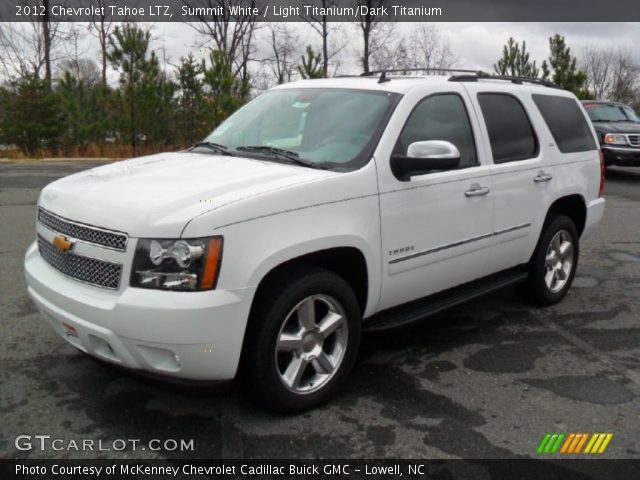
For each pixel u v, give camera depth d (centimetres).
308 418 339
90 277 311
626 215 994
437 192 396
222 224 293
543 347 449
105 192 327
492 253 454
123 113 1948
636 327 495
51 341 432
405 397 367
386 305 388
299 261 340
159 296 287
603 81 5931
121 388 367
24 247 693
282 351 330
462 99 440
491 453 310
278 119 427
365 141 373
